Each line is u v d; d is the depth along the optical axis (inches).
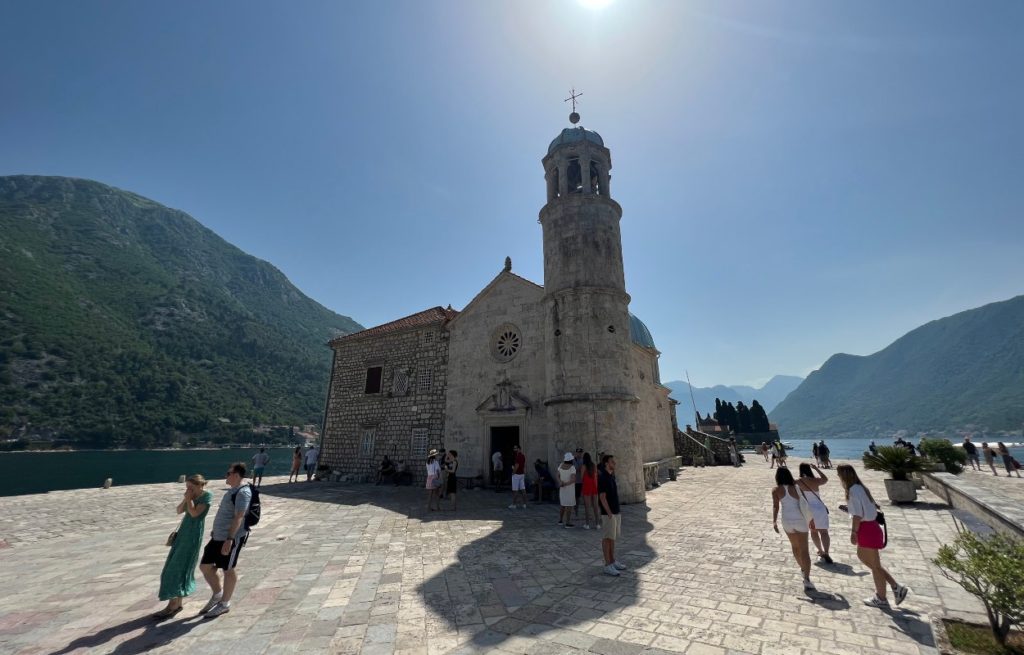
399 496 738.2
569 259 721.0
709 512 538.9
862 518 244.8
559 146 792.9
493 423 830.5
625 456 636.1
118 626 231.9
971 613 222.8
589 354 669.9
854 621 217.0
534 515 545.6
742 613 230.2
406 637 214.5
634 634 208.5
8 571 338.3
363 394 1045.2
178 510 258.5
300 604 260.8
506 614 240.7
